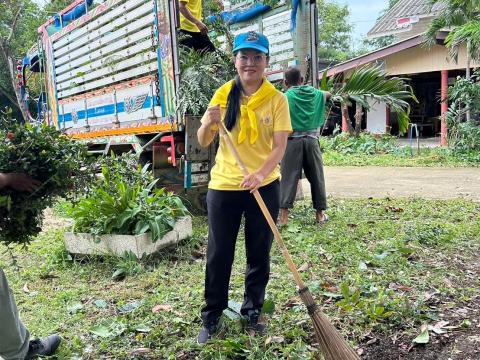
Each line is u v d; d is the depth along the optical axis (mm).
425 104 22031
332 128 20906
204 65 5949
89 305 3723
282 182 5609
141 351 2980
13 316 2559
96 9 7301
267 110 2961
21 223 2688
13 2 17688
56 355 2975
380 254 4531
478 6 12266
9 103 21656
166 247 4805
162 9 5852
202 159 5980
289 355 2840
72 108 8578
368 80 6516
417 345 3004
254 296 3162
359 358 2666
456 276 4035
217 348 2951
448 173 10438
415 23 19984
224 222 3016
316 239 5090
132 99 6730
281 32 6715
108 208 4641
